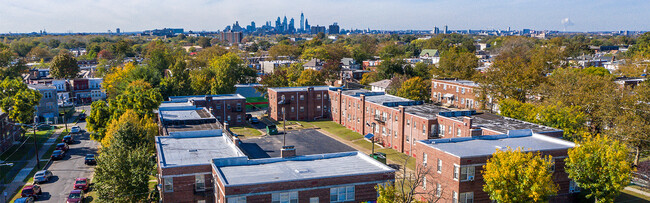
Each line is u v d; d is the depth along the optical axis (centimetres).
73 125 10225
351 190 3947
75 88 13975
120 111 7188
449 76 13712
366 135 8544
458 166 4575
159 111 7888
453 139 5444
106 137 6138
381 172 4022
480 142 5412
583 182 4566
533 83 9206
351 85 14750
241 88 12750
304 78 12794
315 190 3834
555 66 15050
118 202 4322
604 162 4353
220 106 9950
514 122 6662
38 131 9394
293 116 10612
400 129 7656
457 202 4619
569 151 4572
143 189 4459
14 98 8569
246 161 4388
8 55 16025
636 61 13400
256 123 10131
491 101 10519
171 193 4162
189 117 7338
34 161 6962
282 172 4088
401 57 17700
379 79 14838
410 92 10756
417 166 5347
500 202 4147
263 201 3700
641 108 6856
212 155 4644
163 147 4975
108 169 4372
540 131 5909
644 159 6788
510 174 4047
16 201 4950
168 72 14150
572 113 7131
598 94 7594
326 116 10888
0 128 7406
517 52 19312
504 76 9481
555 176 4912
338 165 4359
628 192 5531
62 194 5409
